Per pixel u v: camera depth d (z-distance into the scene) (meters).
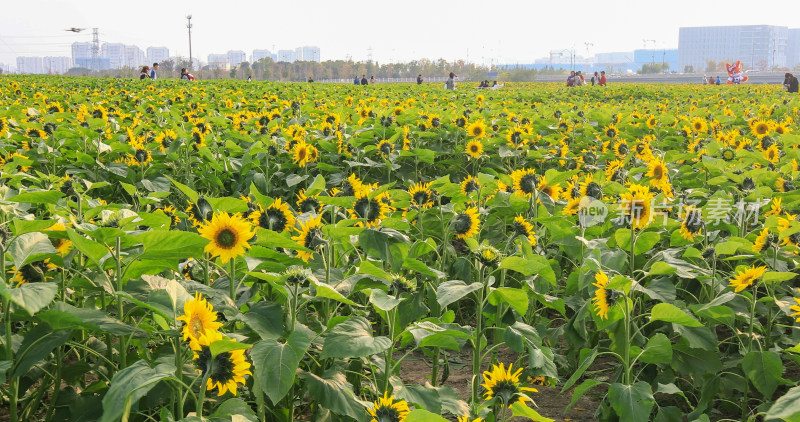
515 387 3.63
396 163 9.39
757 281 4.36
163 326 3.01
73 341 3.96
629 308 4.16
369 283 4.11
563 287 6.45
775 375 4.21
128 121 11.80
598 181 6.41
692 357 4.57
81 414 3.50
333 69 172.25
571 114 13.64
